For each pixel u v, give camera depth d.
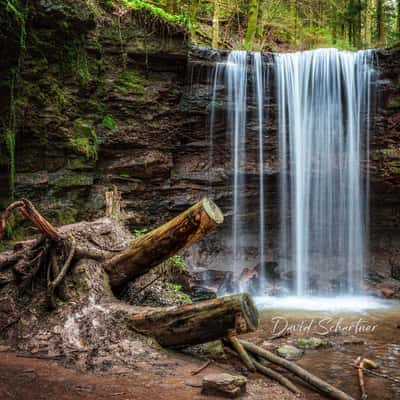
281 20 23.88
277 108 15.42
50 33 11.82
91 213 12.91
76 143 12.70
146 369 4.95
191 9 19.75
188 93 14.91
